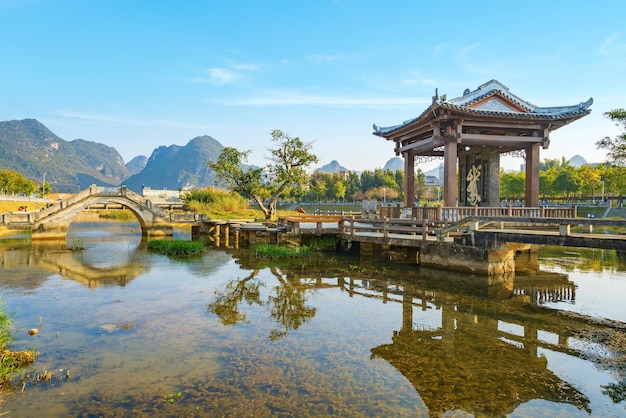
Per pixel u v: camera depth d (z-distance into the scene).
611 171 49.16
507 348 8.32
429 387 6.54
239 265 17.75
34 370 6.98
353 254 20.31
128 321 9.73
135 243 26.20
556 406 6.04
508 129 21.48
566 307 11.38
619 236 11.48
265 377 6.78
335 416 5.60
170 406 5.80
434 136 20.28
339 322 9.85
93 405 5.82
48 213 26.58
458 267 15.53
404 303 11.68
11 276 15.20
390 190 85.56
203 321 9.77
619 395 6.39
